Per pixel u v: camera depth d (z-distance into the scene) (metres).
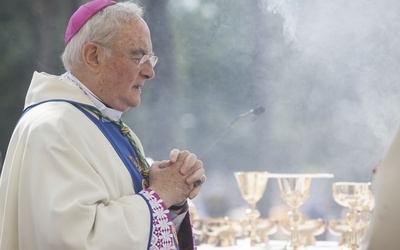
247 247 8.12
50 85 5.84
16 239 5.40
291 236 8.04
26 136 5.52
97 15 5.87
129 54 5.80
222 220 8.34
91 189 5.27
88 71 5.85
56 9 15.98
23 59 16.09
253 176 8.27
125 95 5.88
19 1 16.00
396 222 3.66
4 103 16.17
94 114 5.82
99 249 5.09
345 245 7.92
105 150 5.63
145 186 5.83
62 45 15.96
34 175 5.27
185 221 6.11
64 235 5.06
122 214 5.29
